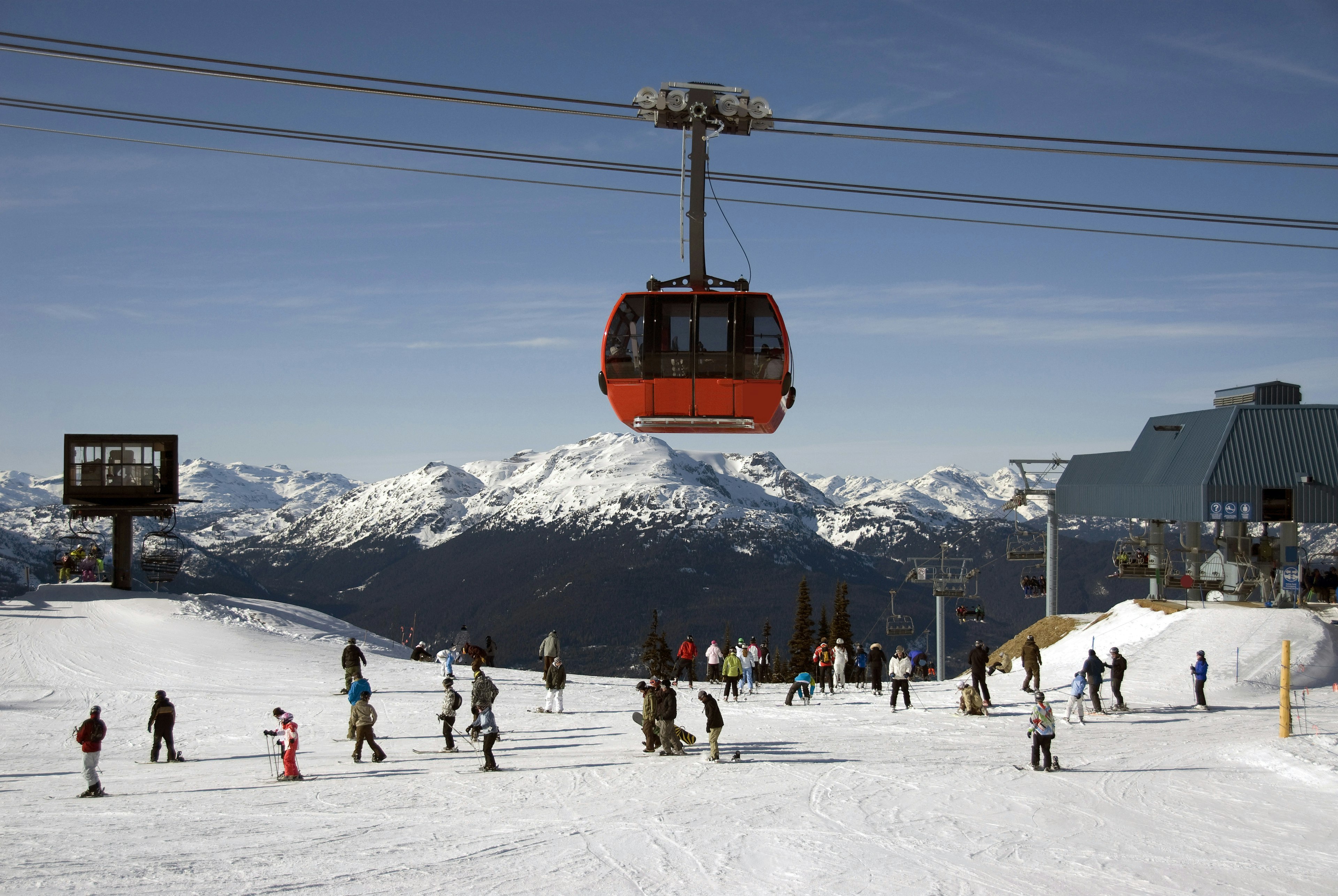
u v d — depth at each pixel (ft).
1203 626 167.22
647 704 96.22
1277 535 203.72
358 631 231.91
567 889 51.67
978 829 65.98
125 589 221.25
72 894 49.44
